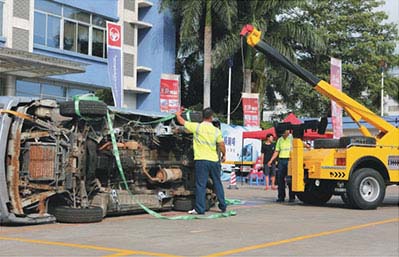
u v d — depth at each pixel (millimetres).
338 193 13320
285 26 31125
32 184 9297
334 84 25062
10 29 28156
